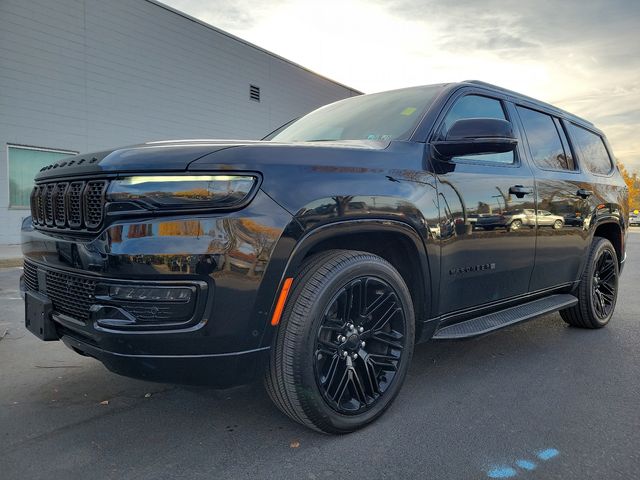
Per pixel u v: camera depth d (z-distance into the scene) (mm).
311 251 2480
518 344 4148
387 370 2668
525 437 2477
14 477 2076
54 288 2369
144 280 1993
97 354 2131
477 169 3184
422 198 2719
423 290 2805
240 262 2041
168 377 2078
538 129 4023
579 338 4363
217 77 15812
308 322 2258
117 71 13102
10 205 11383
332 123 3508
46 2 11586
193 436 2453
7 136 11164
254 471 2145
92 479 2070
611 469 2195
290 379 2258
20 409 2754
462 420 2662
